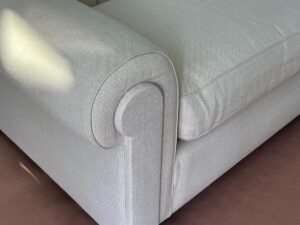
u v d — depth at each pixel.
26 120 1.19
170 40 1.09
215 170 1.19
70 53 0.84
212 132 1.10
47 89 0.87
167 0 1.26
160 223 1.19
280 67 1.17
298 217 1.24
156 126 0.90
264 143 1.48
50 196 1.28
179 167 1.06
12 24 0.94
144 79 0.83
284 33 1.18
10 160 1.39
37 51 0.88
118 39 0.84
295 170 1.39
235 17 1.19
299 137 1.52
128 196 0.97
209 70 1.02
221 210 1.25
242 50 1.09
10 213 1.22
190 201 1.27
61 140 1.08
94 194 1.07
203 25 1.15
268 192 1.31
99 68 0.79
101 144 0.85
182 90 0.97
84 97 0.79
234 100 1.05
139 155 0.91
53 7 0.95
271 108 1.29
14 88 1.14
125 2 1.27
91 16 0.92
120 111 0.82
